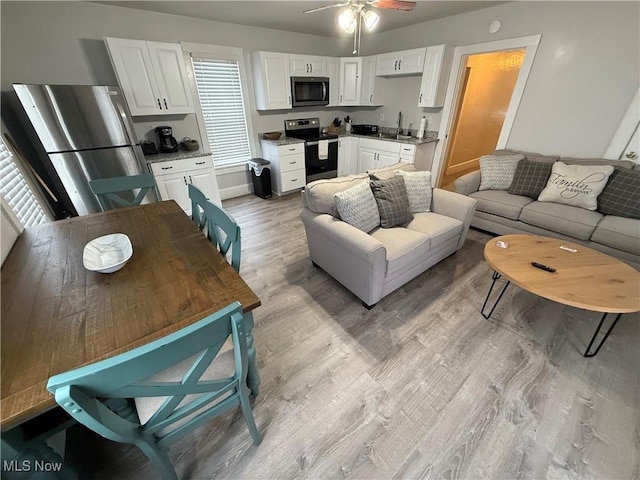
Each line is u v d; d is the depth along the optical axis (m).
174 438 0.92
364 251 1.64
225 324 0.73
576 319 1.82
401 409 1.31
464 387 1.41
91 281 1.07
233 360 1.06
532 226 2.54
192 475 1.09
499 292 2.11
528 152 3.12
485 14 3.16
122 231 1.48
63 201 2.92
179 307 0.92
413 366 1.53
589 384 1.39
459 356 1.58
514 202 2.64
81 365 0.73
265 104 3.97
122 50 2.76
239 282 1.04
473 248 2.73
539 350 1.60
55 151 2.49
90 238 1.41
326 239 2.01
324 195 2.06
